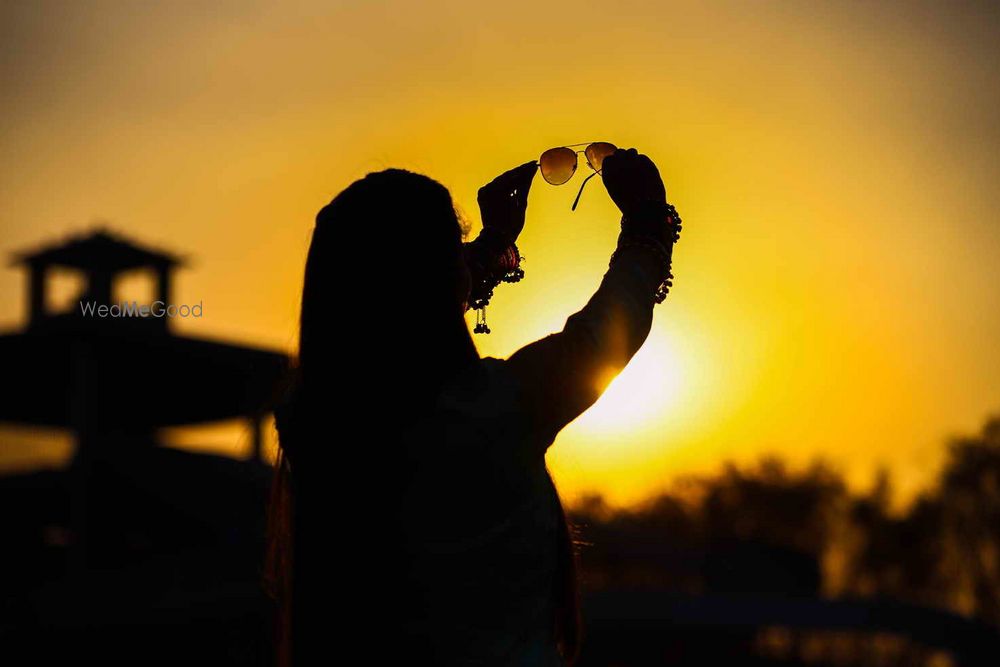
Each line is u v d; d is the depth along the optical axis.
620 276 2.00
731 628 18.34
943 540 44.12
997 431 43.50
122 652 14.55
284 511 2.11
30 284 20.25
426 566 1.85
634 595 18.52
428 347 1.93
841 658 26.25
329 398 1.95
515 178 2.53
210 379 20.39
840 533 46.34
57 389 21.25
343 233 2.02
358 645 1.86
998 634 18.31
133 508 18.08
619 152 2.21
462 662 1.83
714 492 45.84
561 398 1.88
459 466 1.85
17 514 19.97
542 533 1.88
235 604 13.83
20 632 14.02
